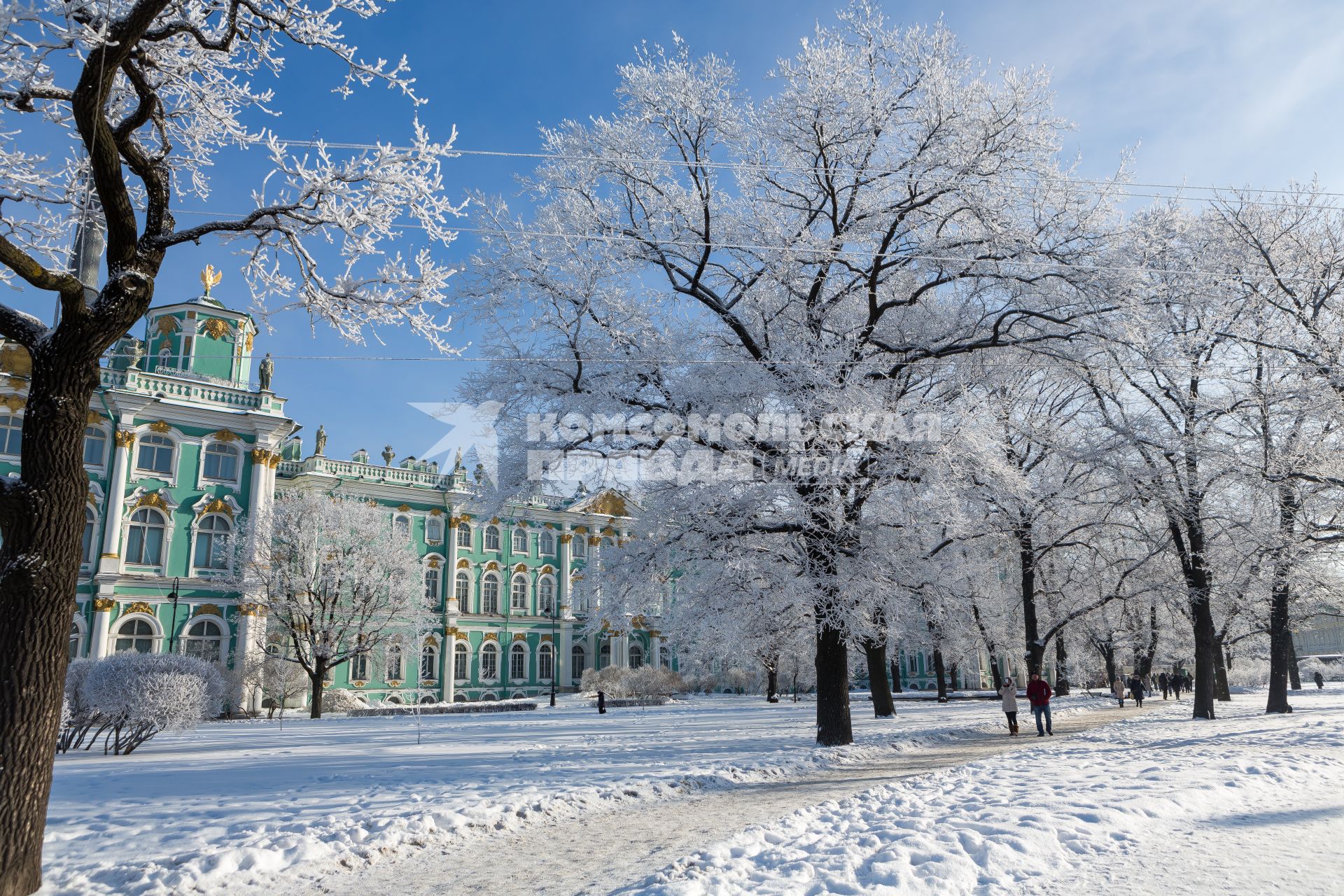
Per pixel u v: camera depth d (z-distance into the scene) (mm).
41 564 7258
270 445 46500
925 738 21219
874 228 18375
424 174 9828
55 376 7508
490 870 8289
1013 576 39844
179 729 19141
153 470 43438
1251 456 22141
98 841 9023
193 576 43406
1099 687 65625
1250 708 31438
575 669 64625
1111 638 47656
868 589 16719
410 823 9734
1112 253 17312
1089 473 24516
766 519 17344
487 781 12961
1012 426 25797
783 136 18266
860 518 17812
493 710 46625
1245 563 25484
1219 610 34719
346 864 8516
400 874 8250
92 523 41188
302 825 9625
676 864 7492
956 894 6133
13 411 38656
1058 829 7918
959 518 17250
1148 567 29578
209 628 43250
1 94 8336
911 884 6242
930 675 81812
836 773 15062
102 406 42406
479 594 60438
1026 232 17156
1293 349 20375
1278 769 12070
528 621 62219
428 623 48219
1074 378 22625
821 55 17641
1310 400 19688
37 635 7227
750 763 15250
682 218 19266
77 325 7551
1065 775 12031
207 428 45031
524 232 17641
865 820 9164
